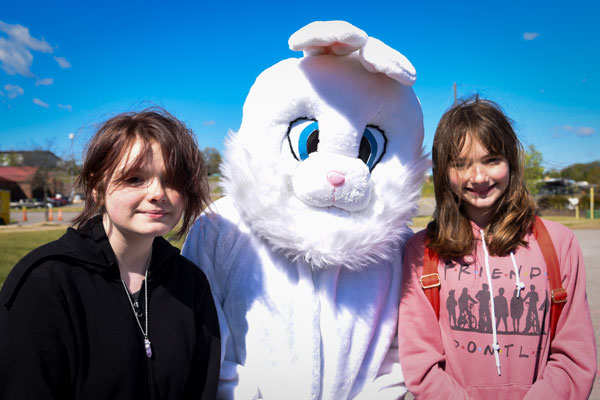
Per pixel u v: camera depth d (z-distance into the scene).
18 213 32.47
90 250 1.33
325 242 1.66
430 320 1.76
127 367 1.29
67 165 28.45
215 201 1.96
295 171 1.75
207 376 1.54
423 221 16.80
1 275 6.96
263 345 1.74
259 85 1.85
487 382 1.66
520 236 1.74
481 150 1.66
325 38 1.58
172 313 1.45
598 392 3.21
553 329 1.65
